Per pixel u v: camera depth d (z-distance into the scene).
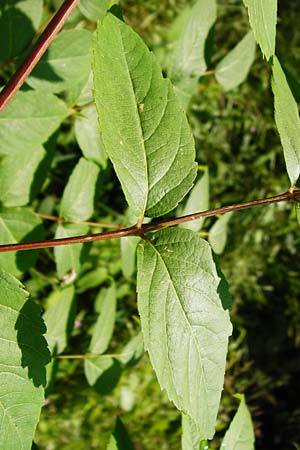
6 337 0.33
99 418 0.75
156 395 0.79
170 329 0.33
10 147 0.40
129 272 0.47
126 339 0.74
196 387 0.33
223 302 0.34
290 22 0.92
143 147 0.33
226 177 0.85
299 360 0.97
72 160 0.65
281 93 0.34
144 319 0.33
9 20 0.40
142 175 0.33
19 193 0.42
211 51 0.45
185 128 0.33
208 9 0.44
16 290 0.33
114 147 0.33
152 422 0.79
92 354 0.47
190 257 0.33
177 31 0.76
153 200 0.33
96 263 0.62
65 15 0.34
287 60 0.92
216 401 0.34
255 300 0.91
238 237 0.85
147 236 0.34
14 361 0.33
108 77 0.32
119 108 0.32
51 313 0.44
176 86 0.45
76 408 0.73
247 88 0.85
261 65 0.85
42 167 0.42
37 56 0.34
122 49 0.32
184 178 0.33
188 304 0.33
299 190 0.34
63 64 0.39
